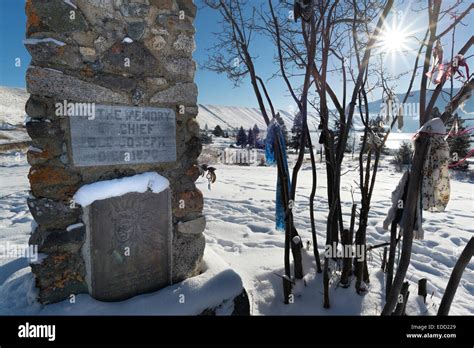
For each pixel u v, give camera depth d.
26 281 2.15
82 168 1.87
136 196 2.04
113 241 1.97
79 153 1.83
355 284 2.50
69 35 1.77
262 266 2.98
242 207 5.71
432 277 3.10
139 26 2.01
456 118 1.57
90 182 1.92
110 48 1.90
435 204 1.58
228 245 3.75
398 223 1.93
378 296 2.40
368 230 4.45
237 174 11.43
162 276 2.20
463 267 1.43
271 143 2.37
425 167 1.56
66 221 1.86
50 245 1.81
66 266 1.88
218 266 2.46
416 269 3.30
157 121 2.14
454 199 7.25
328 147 2.37
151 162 2.12
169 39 2.15
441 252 3.74
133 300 1.99
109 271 1.97
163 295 2.06
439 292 2.78
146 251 2.12
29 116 1.79
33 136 1.72
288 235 2.34
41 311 1.77
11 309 1.81
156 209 2.14
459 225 4.87
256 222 4.73
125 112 1.99
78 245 1.90
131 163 2.03
